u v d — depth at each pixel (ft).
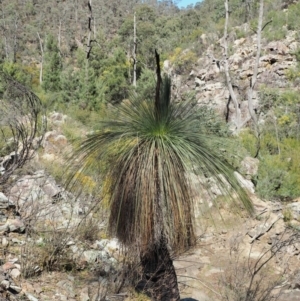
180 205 10.33
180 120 11.03
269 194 29.89
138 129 10.98
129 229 10.66
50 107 45.29
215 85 63.10
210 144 11.23
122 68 77.00
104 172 11.28
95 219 15.76
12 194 17.46
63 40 182.39
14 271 11.87
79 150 11.61
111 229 11.34
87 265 13.78
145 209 10.31
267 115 49.73
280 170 31.96
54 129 32.32
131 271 11.76
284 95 52.03
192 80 73.05
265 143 39.60
